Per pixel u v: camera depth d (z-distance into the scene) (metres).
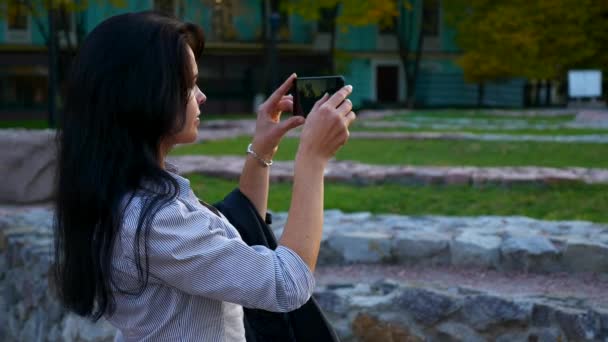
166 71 1.64
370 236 5.82
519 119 24.72
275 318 2.00
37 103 33.03
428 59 41.62
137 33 1.65
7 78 32.50
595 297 4.60
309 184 1.71
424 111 31.47
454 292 4.77
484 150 13.28
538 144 14.29
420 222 6.61
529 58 33.53
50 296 5.64
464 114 28.44
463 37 35.88
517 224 6.37
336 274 5.55
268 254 1.65
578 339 4.25
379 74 41.06
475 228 6.19
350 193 8.71
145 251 1.57
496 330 4.57
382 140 16.11
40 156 8.91
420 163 11.34
